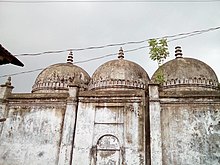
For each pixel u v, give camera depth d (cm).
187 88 1251
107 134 1003
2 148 1040
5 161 1015
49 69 1562
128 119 1016
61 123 1053
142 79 1388
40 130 1053
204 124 954
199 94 998
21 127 1070
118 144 983
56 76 1481
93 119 1035
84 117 1042
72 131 1014
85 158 966
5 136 1061
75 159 965
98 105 1059
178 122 973
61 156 970
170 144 940
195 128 952
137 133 981
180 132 955
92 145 988
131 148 957
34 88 1483
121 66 1414
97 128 1019
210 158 898
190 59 1425
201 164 892
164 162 910
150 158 923
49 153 1002
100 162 957
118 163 948
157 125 966
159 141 936
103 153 972
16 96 1132
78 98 1084
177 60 1430
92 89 1365
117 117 1028
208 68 1373
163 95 1023
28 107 1110
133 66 1448
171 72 1343
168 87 1297
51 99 1104
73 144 993
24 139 1045
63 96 1102
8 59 586
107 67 1434
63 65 1598
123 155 950
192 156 909
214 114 964
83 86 1463
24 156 1012
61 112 1077
